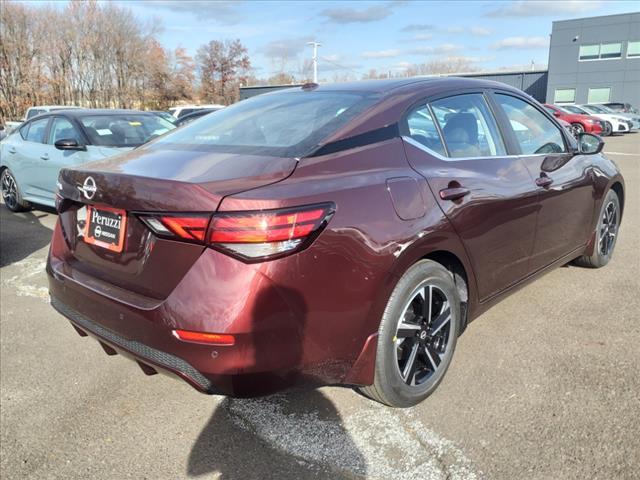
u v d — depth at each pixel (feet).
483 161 9.76
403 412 8.56
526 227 10.50
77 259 8.57
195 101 176.65
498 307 12.44
